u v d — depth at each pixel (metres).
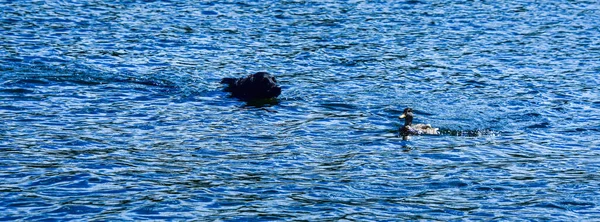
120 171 52.44
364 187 50.72
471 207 47.97
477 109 68.56
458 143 59.66
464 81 78.06
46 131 60.03
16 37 89.50
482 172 53.81
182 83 74.81
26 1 107.25
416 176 52.88
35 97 68.38
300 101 70.12
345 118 65.50
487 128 63.31
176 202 47.72
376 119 65.44
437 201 48.81
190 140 59.06
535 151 58.22
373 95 72.62
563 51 91.06
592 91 74.88
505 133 62.25
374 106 69.06
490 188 51.03
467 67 83.50
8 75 74.44
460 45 93.06
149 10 105.75
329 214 46.47
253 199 48.44
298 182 51.28
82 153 55.59
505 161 56.03
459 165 55.03
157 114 65.19
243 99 70.25
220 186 50.34
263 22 101.88
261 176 52.22
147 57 84.19
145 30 95.38
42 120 62.53
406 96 72.44
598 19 108.50
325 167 54.16
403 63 84.81
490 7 114.06
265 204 47.72
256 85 70.81
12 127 60.53
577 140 60.88
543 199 49.34
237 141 59.12
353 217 46.16
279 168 53.78
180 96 70.44
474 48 91.88
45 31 92.94
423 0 116.88
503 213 47.19
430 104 69.88
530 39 96.62
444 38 96.31
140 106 67.12
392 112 67.50
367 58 86.62
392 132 62.03
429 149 58.19
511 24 104.31
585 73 81.69
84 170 52.41
